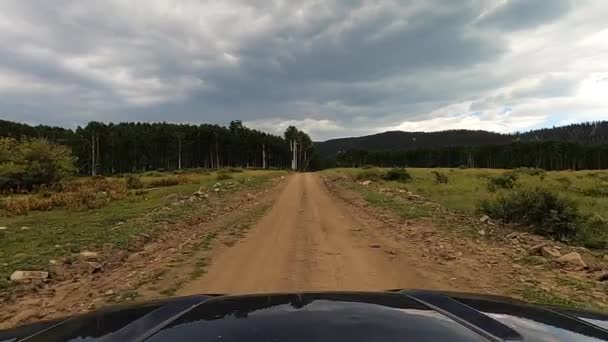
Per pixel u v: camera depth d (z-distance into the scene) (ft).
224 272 23.45
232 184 99.66
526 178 104.37
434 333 4.31
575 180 104.94
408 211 47.44
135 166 341.82
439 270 23.57
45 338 4.80
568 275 22.26
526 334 4.58
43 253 28.25
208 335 4.25
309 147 435.53
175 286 20.80
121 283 21.54
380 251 28.84
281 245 31.22
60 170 97.86
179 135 343.46
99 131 313.73
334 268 24.25
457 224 38.73
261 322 4.52
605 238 35.09
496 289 19.83
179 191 79.77
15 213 53.01
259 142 414.00
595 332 4.85
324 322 4.49
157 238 34.73
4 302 18.90
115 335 4.59
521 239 31.73
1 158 94.43
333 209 55.26
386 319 4.61
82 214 51.34
